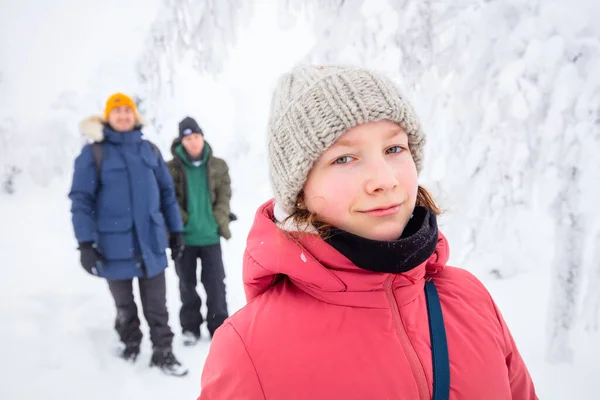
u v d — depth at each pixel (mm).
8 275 3893
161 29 3637
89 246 2207
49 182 7773
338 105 733
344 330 716
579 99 2541
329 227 734
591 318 2408
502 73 2789
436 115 3160
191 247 2717
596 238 2393
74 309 3164
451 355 739
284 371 687
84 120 2275
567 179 2465
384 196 701
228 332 764
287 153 790
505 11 2861
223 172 2836
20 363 2453
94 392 2232
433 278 897
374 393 673
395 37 3131
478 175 3021
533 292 2953
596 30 2588
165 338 2412
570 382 2084
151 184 2369
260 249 803
